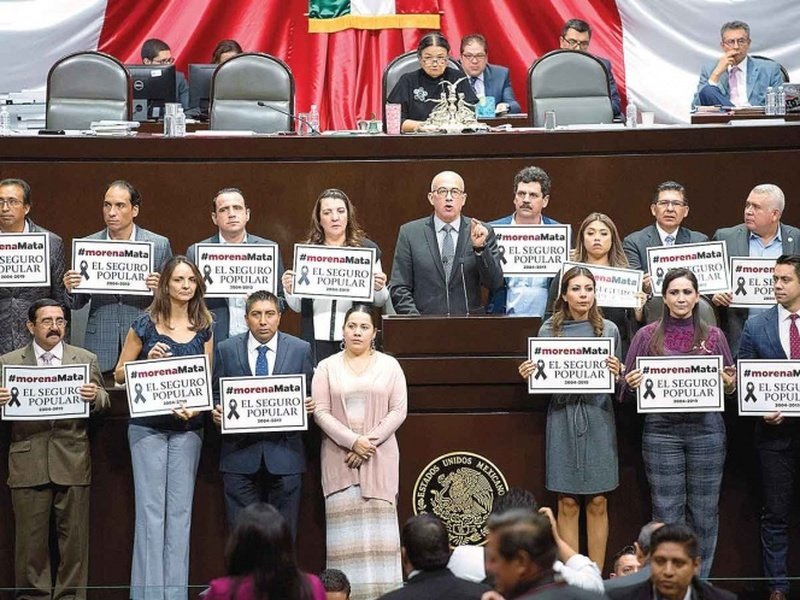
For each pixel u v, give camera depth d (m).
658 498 10.40
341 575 8.23
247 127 14.00
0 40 17.86
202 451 10.73
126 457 10.74
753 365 10.30
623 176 12.30
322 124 17.73
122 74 14.32
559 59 14.02
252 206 12.41
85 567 10.58
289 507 10.36
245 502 10.34
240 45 17.89
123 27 17.97
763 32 17.67
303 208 12.41
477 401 10.72
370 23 17.77
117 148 12.37
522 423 10.72
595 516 10.51
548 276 11.05
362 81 17.77
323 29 17.78
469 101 14.37
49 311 10.41
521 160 12.32
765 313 10.60
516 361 10.62
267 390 10.15
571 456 10.37
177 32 17.94
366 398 10.16
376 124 12.96
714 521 10.42
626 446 10.77
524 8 17.77
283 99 14.09
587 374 10.23
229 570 6.63
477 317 10.63
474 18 17.80
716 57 17.69
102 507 10.75
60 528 10.55
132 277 10.87
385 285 11.14
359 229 11.05
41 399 10.26
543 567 6.16
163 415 10.29
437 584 7.20
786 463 10.52
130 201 11.10
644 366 10.23
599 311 10.59
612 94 14.87
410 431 10.73
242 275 10.85
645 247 11.31
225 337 11.02
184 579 10.26
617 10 17.73
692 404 10.20
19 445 10.45
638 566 8.25
